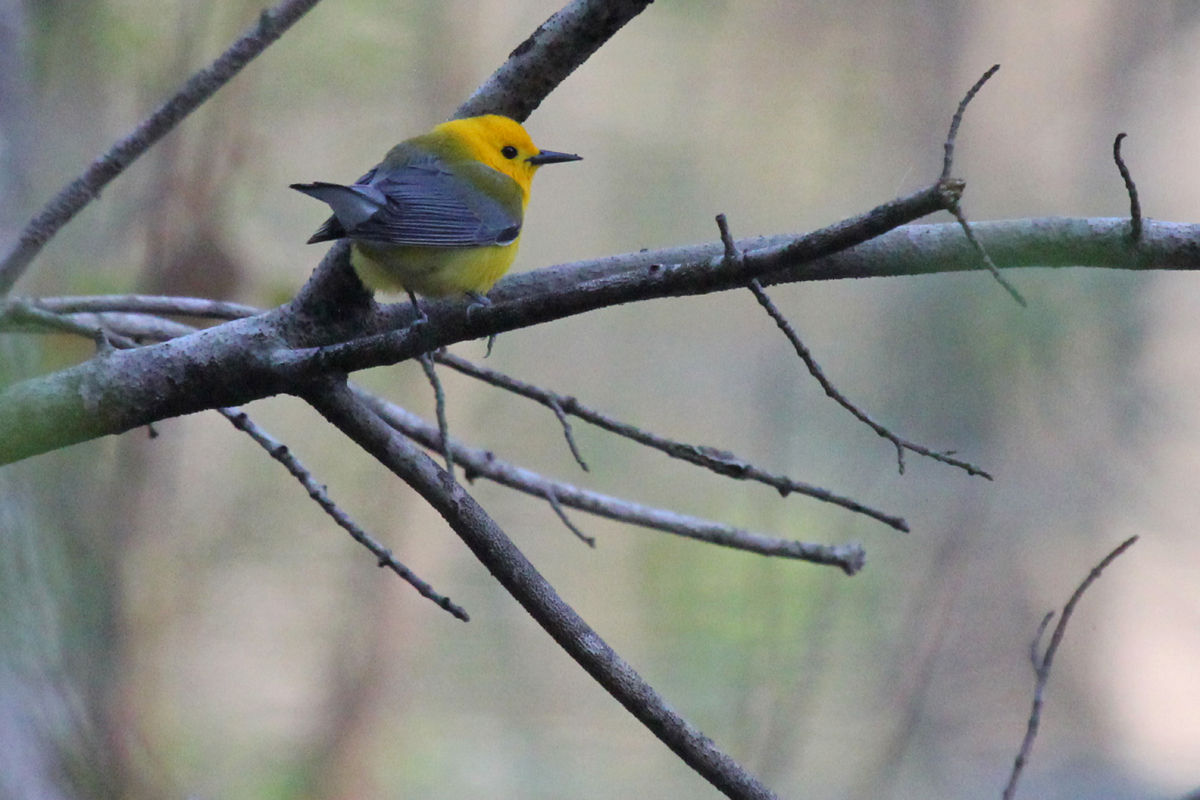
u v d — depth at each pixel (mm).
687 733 4285
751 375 19297
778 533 14656
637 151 20594
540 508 18266
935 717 15344
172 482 14305
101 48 10391
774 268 3555
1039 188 19656
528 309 3885
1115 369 15641
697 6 19828
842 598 12977
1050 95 19844
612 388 19469
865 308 17328
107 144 10375
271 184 12336
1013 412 15703
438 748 15125
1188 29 19406
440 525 16000
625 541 17828
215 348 4695
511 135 6730
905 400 15961
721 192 20609
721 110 20719
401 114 14273
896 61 20531
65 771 6762
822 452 16156
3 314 4457
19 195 8375
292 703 14859
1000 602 16031
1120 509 16234
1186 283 15492
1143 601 16625
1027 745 4895
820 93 20609
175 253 9211
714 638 13812
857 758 11227
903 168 20391
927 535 14672
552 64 5059
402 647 15570
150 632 13180
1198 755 15789
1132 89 19625
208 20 10453
